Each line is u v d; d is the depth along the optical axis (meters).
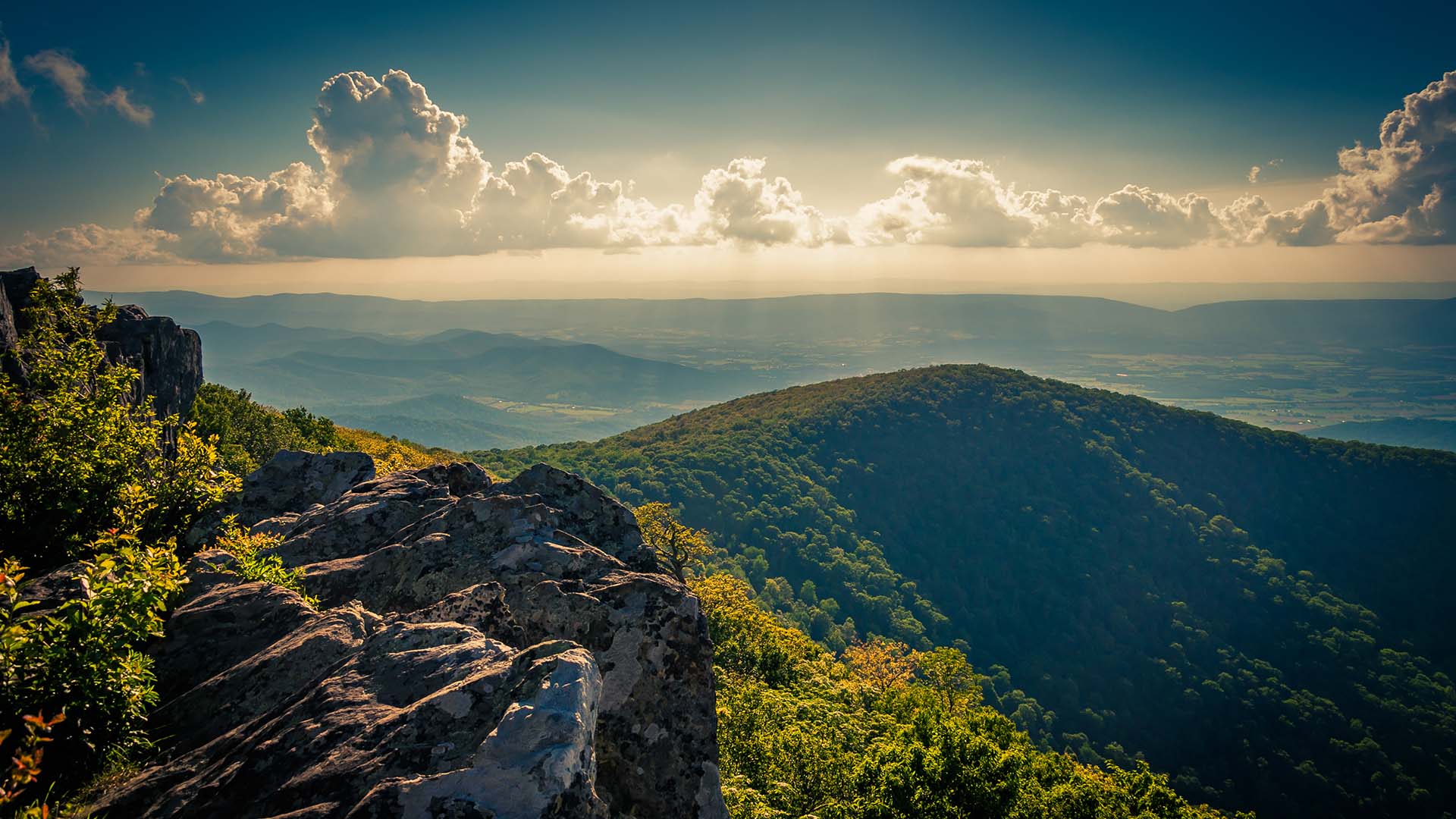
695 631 7.12
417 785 3.84
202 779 4.58
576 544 8.93
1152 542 192.12
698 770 6.51
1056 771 32.53
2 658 4.98
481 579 8.04
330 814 3.88
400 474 12.30
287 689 5.72
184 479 10.80
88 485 9.53
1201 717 146.88
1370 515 197.12
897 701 46.44
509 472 150.38
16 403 9.54
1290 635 164.75
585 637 6.93
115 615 5.66
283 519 10.81
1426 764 130.88
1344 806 125.88
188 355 36.09
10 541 8.91
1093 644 165.50
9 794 4.22
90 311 11.30
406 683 5.03
